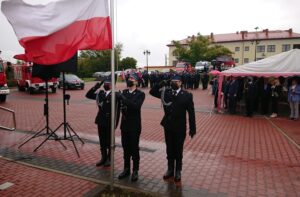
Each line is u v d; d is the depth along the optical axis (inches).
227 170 250.2
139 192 201.0
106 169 249.8
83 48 201.8
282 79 641.6
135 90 224.1
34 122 466.0
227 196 199.6
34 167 252.5
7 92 746.8
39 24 197.6
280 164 267.9
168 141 225.0
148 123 468.1
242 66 612.1
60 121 478.0
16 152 296.4
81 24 202.7
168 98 221.3
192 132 221.0
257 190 210.1
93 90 258.1
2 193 202.1
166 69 1849.2
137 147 224.8
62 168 251.1
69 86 1184.8
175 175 224.7
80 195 198.8
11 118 501.4
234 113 583.8
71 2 201.6
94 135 376.5
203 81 1198.3
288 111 614.9
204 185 217.8
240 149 317.4
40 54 201.2
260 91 589.9
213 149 315.9
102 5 200.7
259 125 463.8
